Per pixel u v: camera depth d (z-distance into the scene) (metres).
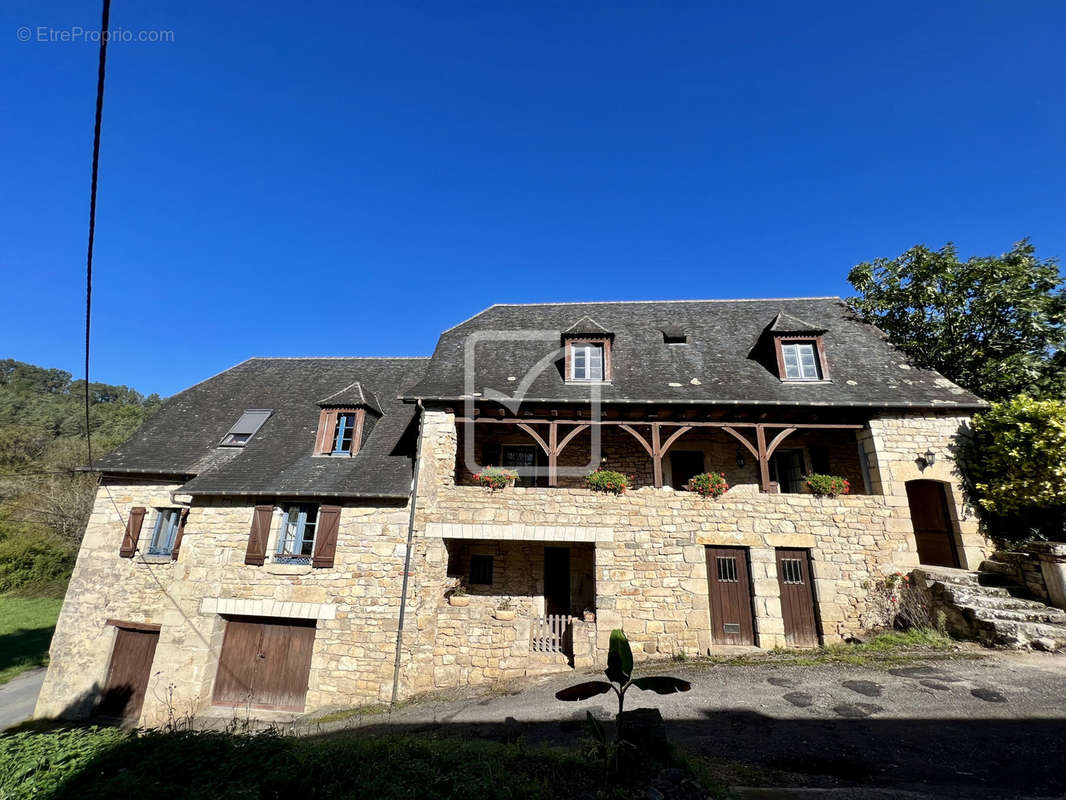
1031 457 8.95
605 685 4.37
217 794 3.42
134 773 3.66
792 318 11.78
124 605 10.84
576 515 10.02
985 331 12.77
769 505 9.99
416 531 9.90
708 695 6.85
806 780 4.43
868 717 5.82
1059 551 8.20
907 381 10.98
